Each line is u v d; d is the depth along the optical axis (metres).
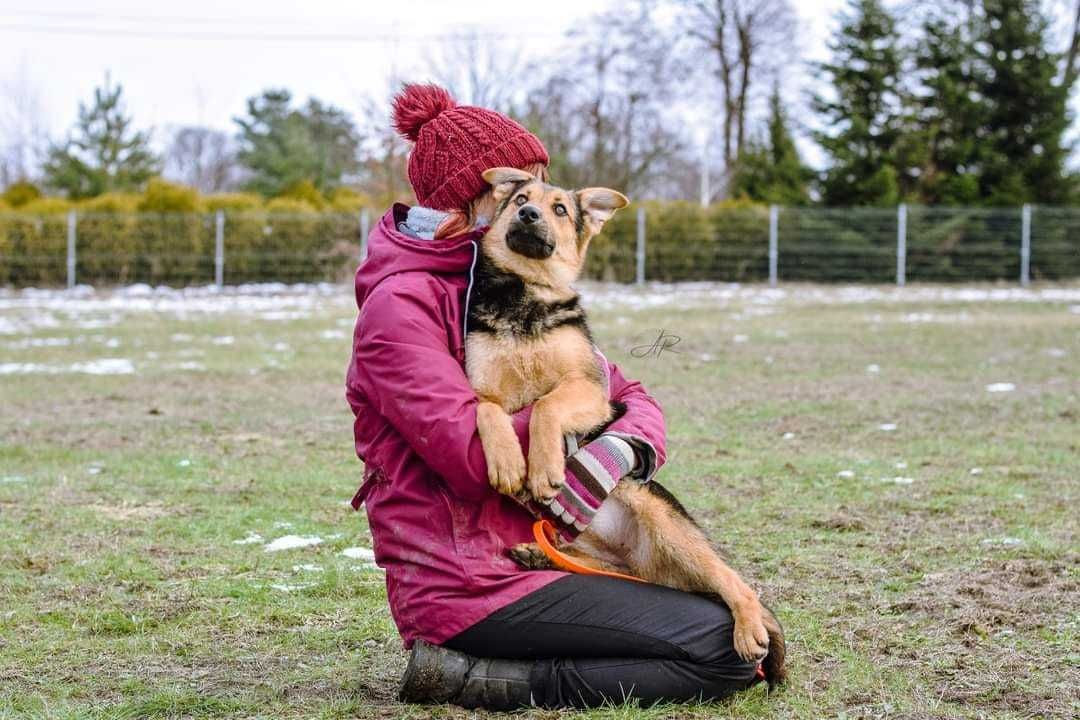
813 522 6.55
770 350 16.33
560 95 42.28
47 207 29.83
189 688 3.94
